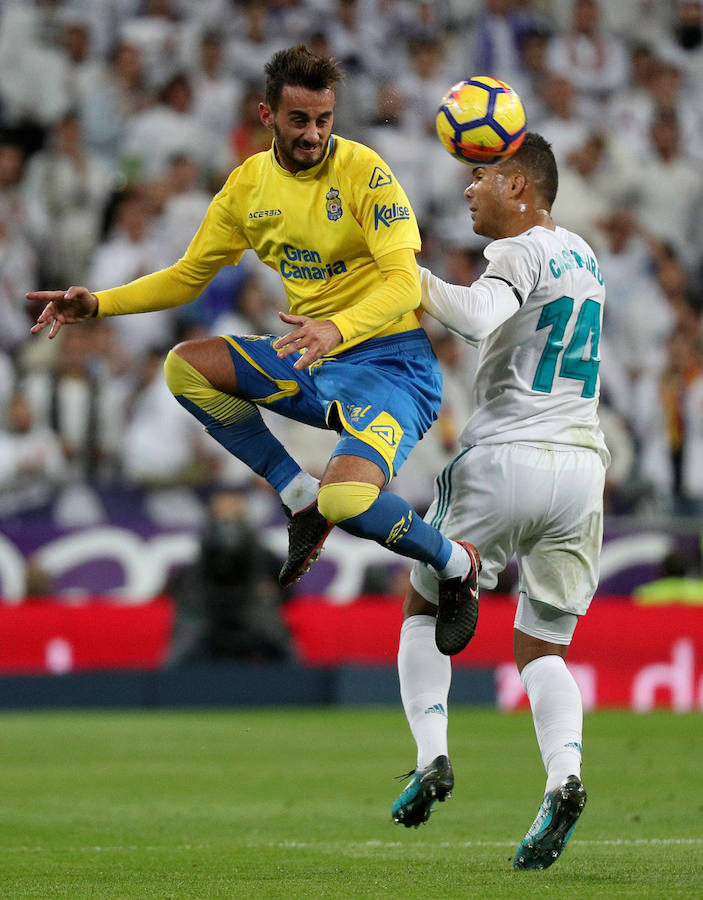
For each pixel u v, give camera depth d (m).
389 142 48.50
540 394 15.84
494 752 28.44
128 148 49.03
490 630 39.31
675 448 44.16
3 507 37.75
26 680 37.62
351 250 15.40
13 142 49.41
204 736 31.95
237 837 18.06
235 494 38.34
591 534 16.03
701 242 53.22
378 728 33.72
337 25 51.75
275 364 16.14
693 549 39.81
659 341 47.88
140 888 13.77
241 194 15.98
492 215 16.22
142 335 43.53
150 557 38.31
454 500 16.00
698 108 56.19
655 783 23.62
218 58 50.72
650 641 39.31
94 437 40.09
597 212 50.59
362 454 15.00
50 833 18.47
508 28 53.72
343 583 39.22
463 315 14.92
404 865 15.38
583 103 53.97
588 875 14.35
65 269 46.31
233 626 37.88
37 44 50.50
